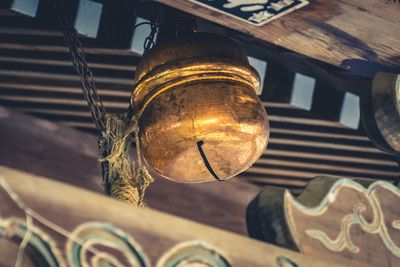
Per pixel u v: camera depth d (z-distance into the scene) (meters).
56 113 6.44
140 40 5.64
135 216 3.87
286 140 6.61
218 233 4.06
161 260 3.85
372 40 4.99
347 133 6.46
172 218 3.96
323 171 6.91
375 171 6.92
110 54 5.82
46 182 3.70
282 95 6.04
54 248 3.62
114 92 6.22
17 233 3.56
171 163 4.73
